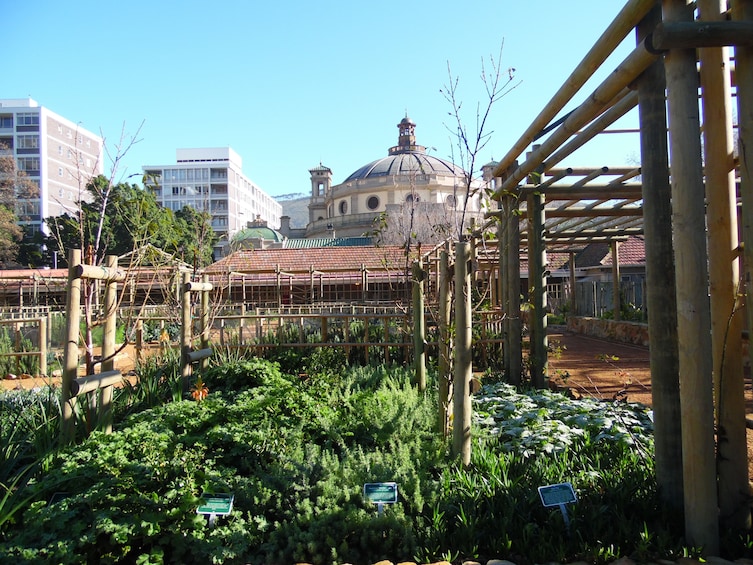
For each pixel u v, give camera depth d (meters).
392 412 4.67
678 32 2.74
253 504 3.25
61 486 3.26
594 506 3.12
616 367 9.24
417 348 6.18
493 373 7.43
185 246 8.63
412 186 7.49
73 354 3.96
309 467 3.55
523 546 2.87
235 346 8.44
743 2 2.86
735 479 3.10
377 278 20.98
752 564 2.73
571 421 4.65
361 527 3.00
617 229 13.05
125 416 5.21
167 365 6.98
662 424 3.31
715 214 3.16
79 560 2.62
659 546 2.82
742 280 3.12
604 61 3.88
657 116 3.48
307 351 8.33
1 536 2.92
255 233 45.97
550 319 20.11
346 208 59.59
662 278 3.37
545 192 6.93
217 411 4.54
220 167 75.19
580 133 5.19
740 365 3.10
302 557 2.89
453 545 2.93
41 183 56.12
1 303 20.69
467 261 3.96
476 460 3.87
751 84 2.80
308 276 21.88
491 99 4.50
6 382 9.02
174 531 2.88
